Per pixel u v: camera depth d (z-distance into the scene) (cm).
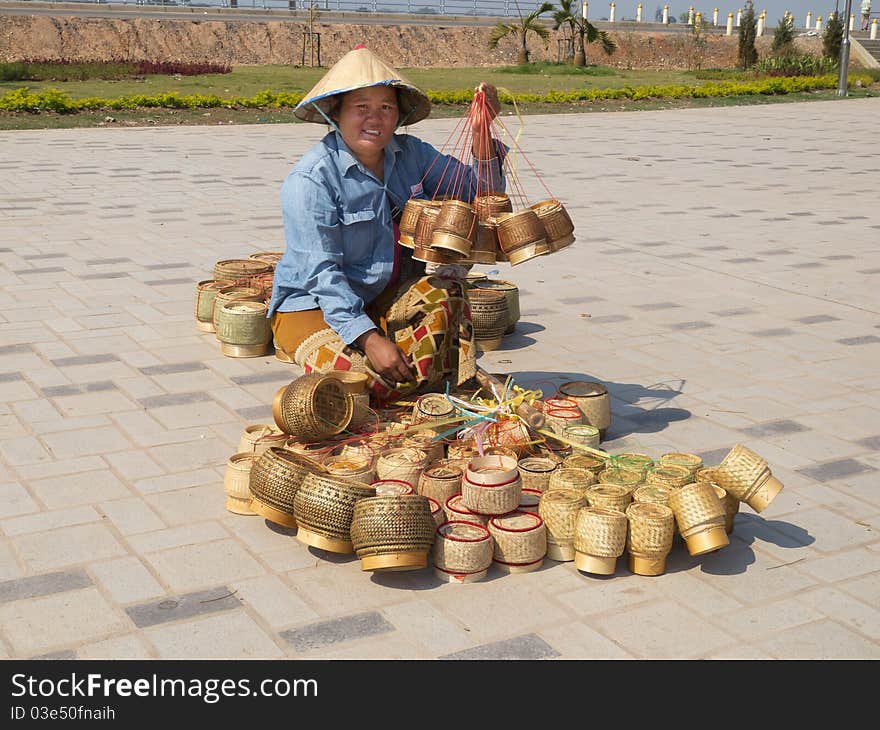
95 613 350
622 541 375
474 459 411
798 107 2756
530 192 1305
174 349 640
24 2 4691
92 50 4681
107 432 507
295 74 3709
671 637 340
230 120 2233
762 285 824
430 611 354
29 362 610
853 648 336
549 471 425
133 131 2019
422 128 2100
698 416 539
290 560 388
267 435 449
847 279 844
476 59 5488
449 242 425
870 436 514
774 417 539
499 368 612
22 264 862
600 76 4103
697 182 1403
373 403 486
